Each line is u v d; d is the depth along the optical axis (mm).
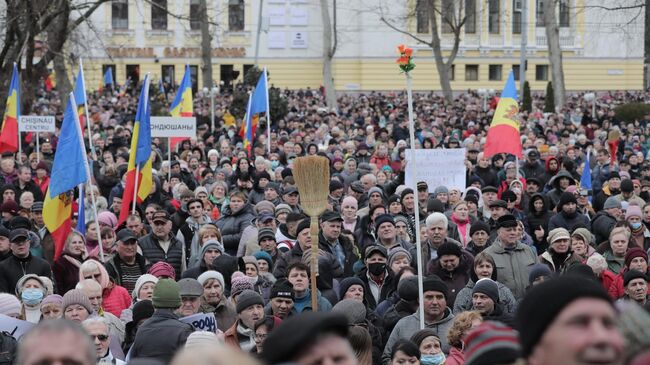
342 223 30312
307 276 22297
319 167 20375
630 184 38906
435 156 36531
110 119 87938
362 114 96438
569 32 163500
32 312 21812
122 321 22469
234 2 158500
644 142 72188
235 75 99312
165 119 44562
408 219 32781
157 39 155875
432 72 160250
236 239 32688
